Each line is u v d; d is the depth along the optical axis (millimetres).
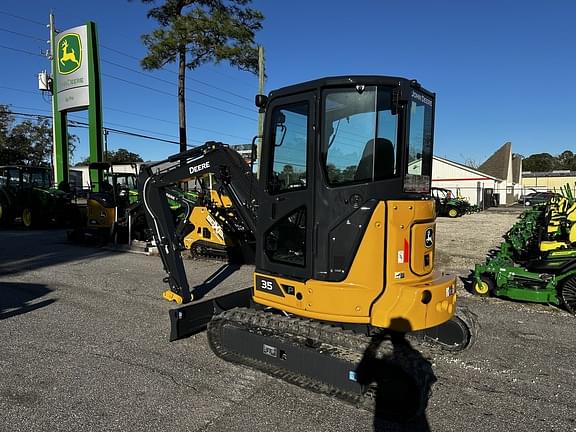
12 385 4324
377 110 3859
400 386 3727
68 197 18516
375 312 3855
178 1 20984
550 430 3645
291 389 4250
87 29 18750
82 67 18953
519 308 7098
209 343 4965
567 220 10133
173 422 3688
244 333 4613
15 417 3750
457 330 5070
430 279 4129
